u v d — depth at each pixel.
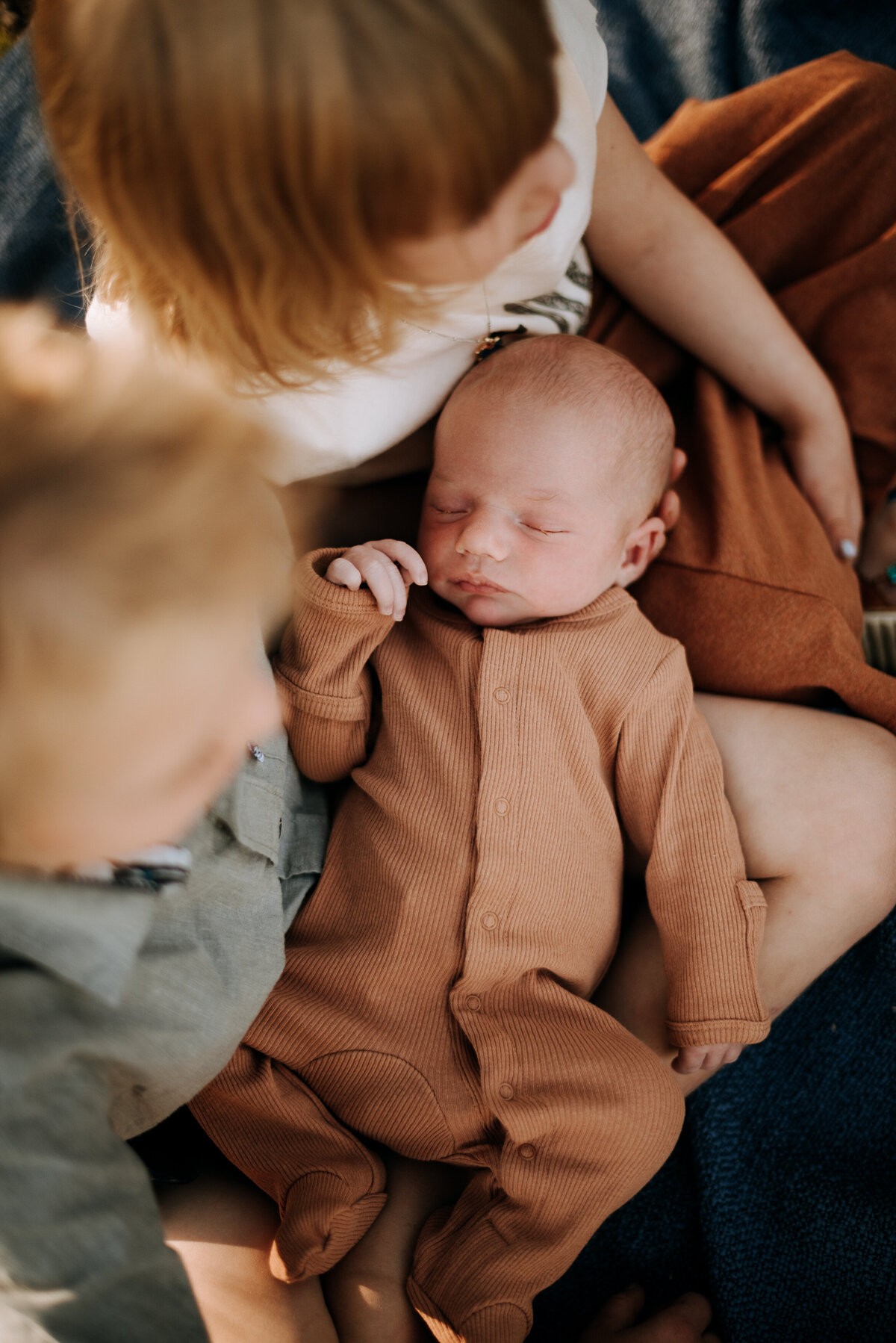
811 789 1.09
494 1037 0.98
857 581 1.33
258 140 0.58
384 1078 0.99
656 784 1.09
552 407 1.07
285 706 1.07
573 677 1.09
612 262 1.28
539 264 0.99
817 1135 1.18
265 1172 0.95
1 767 0.45
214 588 0.47
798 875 1.08
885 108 1.32
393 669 1.13
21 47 1.37
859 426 1.42
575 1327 1.10
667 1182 1.19
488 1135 0.98
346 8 0.56
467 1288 0.90
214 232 0.65
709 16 1.87
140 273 0.74
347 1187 0.92
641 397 1.12
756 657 1.17
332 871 1.07
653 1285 1.12
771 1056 1.24
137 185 0.64
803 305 1.39
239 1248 0.93
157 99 0.58
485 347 1.10
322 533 1.23
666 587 1.22
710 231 1.25
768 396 1.34
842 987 1.27
